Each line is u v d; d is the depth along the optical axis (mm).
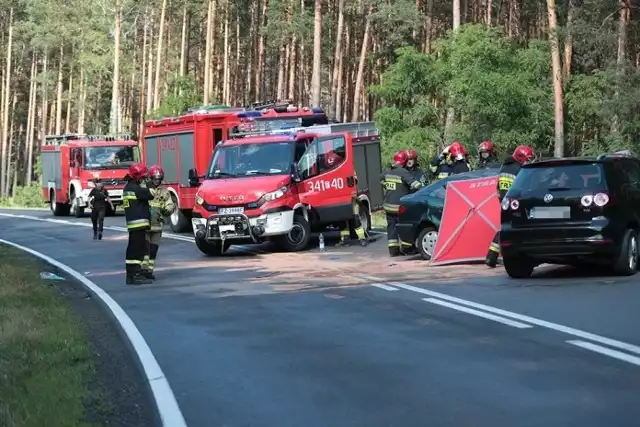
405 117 37812
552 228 14078
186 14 65875
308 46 60719
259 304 13242
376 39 57344
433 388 7824
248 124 24672
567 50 38719
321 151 22141
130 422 7219
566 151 38750
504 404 7199
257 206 20641
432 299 12922
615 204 13977
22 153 106188
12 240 27984
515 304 12148
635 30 38062
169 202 17078
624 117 32781
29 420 6992
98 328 12047
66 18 75500
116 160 38281
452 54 35375
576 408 6988
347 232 23141
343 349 9672
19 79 95000
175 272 18219
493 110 34562
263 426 6914
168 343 10477
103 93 89562
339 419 7012
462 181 17531
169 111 55844
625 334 9797
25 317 12477
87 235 28844
